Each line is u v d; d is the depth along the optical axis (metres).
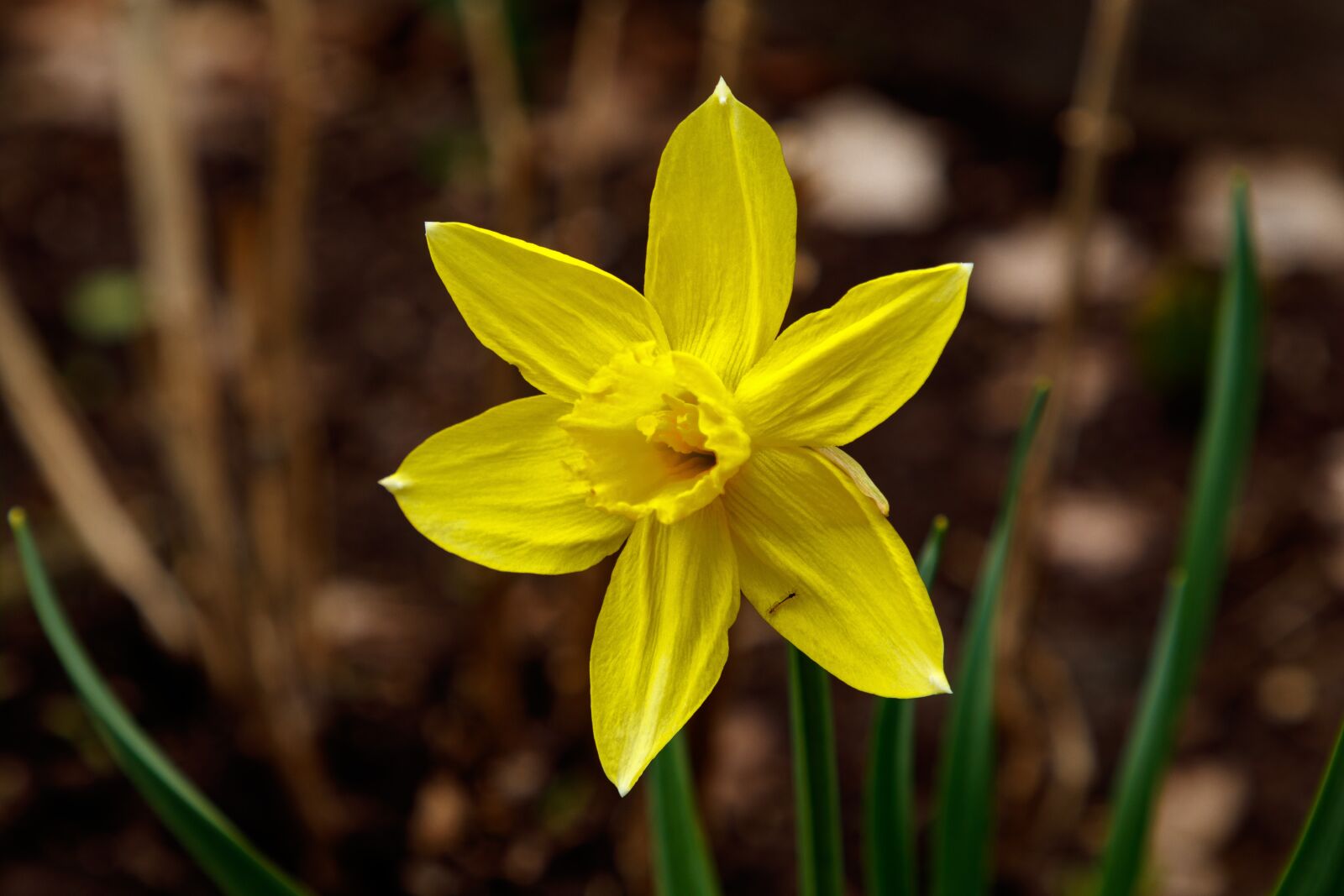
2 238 1.05
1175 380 0.94
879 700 0.54
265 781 0.74
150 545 0.85
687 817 0.55
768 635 0.83
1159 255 1.04
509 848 0.74
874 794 0.55
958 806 0.56
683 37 1.20
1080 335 0.97
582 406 0.49
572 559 0.50
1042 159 1.12
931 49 1.15
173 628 0.76
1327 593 0.86
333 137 1.14
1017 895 0.74
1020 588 0.66
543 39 1.17
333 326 1.00
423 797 0.75
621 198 1.06
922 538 0.89
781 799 0.77
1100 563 0.88
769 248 0.49
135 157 0.71
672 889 0.55
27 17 1.21
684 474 0.50
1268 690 0.82
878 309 0.48
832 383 0.49
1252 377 0.58
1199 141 1.11
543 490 0.50
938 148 1.12
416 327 1.00
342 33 1.24
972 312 1.02
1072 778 0.74
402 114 1.16
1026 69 1.13
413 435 0.93
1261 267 1.00
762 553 0.49
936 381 0.99
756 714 0.80
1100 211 1.06
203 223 1.04
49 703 0.76
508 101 0.68
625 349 0.49
